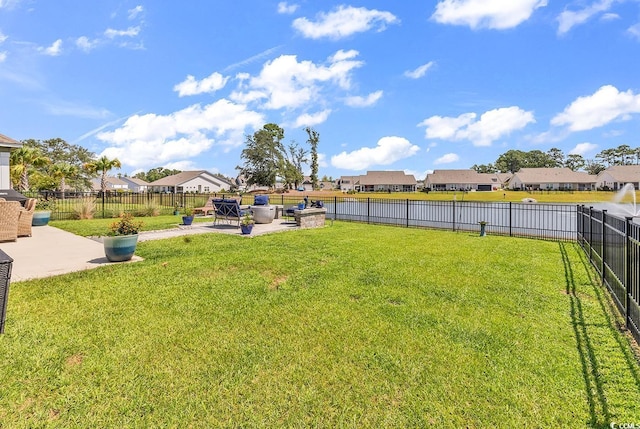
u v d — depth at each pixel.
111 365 2.62
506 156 97.12
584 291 4.61
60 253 6.54
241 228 9.45
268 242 8.01
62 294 4.16
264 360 2.75
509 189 71.88
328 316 3.65
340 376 2.53
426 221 14.23
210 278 4.98
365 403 2.23
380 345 3.02
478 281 5.03
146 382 2.42
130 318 3.50
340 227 11.82
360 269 5.64
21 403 2.16
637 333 3.15
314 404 2.22
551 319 3.63
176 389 2.35
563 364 2.71
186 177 57.19
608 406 2.19
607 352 2.90
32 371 2.50
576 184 65.94
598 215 5.70
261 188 55.72
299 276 5.18
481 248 7.80
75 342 2.96
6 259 3.04
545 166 89.56
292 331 3.28
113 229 5.99
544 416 2.11
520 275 5.40
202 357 2.78
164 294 4.24
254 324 3.43
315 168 59.66
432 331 3.31
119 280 4.77
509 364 2.71
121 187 71.94
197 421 2.05
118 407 2.16
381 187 72.44
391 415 2.12
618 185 59.38
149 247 7.15
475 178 72.44
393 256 6.70
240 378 2.49
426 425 2.04
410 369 2.63
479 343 3.06
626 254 3.51
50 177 34.62
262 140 49.00
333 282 4.90
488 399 2.27
